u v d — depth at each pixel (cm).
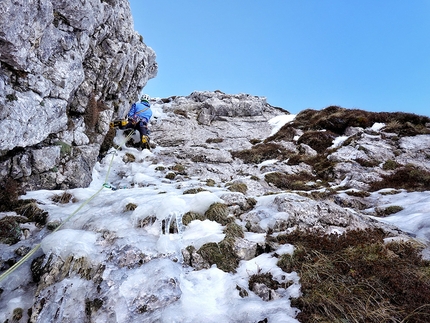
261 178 1015
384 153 1216
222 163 1306
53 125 734
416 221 622
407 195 835
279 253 475
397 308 351
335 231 535
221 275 448
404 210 726
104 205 673
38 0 557
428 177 956
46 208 651
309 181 1069
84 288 427
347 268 422
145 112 1361
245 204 648
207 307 388
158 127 1775
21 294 446
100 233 539
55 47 685
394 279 391
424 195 806
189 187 841
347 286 388
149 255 476
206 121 1945
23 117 587
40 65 645
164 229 559
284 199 615
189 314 373
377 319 337
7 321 405
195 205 619
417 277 402
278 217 564
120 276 437
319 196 812
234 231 531
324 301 363
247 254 488
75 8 698
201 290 420
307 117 1933
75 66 756
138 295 402
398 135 1396
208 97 2297
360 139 1366
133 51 1246
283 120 2017
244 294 400
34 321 395
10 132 557
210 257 480
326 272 415
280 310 364
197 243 510
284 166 1210
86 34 814
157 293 401
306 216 576
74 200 727
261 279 423
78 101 889
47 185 759
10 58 550
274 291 399
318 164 1212
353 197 857
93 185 928
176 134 1703
